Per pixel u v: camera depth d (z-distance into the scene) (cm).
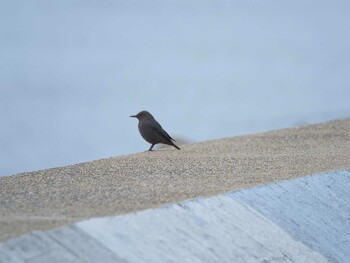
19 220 1150
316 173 1609
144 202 1299
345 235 1439
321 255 1340
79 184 1483
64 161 4188
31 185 1476
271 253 1275
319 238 1382
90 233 1123
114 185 1466
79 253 1080
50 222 1136
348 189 1599
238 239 1264
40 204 1298
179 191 1394
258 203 1386
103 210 1234
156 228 1198
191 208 1279
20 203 1309
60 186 1462
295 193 1476
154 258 1137
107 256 1097
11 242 1048
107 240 1126
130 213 1205
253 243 1273
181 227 1227
